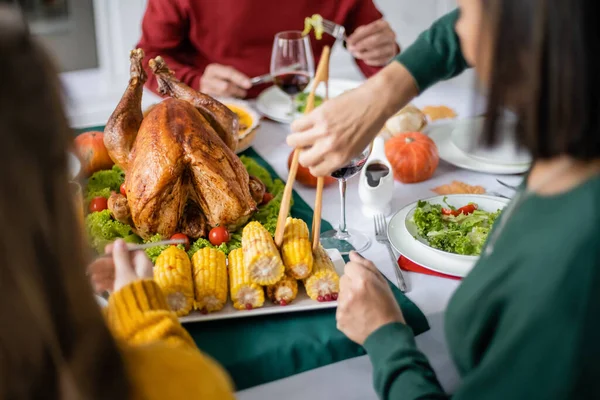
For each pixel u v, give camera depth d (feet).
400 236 5.44
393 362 3.78
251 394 4.27
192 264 4.79
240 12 9.14
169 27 9.19
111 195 5.57
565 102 2.60
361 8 9.70
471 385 3.01
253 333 4.42
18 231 2.00
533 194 3.00
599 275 2.64
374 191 5.83
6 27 2.10
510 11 2.68
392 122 7.09
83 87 13.66
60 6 13.41
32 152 2.05
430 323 4.68
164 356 2.67
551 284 2.72
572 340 2.68
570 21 2.50
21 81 2.02
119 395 2.29
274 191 6.23
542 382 2.79
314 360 4.33
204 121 5.71
